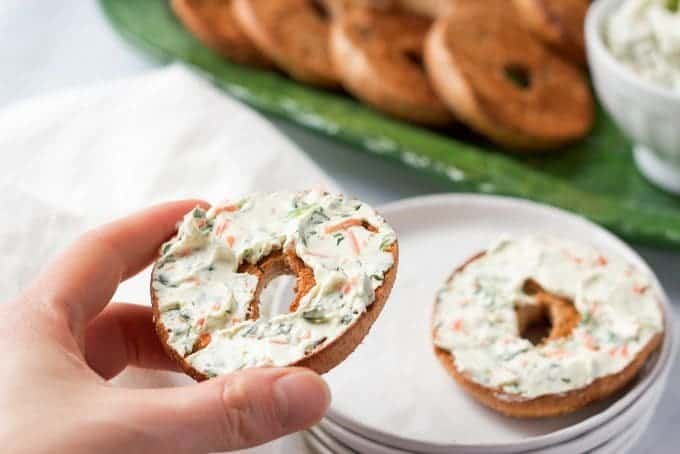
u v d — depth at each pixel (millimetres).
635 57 690
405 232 629
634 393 523
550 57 783
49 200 663
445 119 755
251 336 463
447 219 635
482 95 729
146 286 567
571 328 557
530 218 625
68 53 879
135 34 844
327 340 456
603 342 545
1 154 695
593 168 732
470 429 533
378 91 748
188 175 668
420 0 808
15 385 433
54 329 464
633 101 672
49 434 417
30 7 939
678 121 659
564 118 745
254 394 426
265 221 497
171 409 425
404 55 777
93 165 686
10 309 470
